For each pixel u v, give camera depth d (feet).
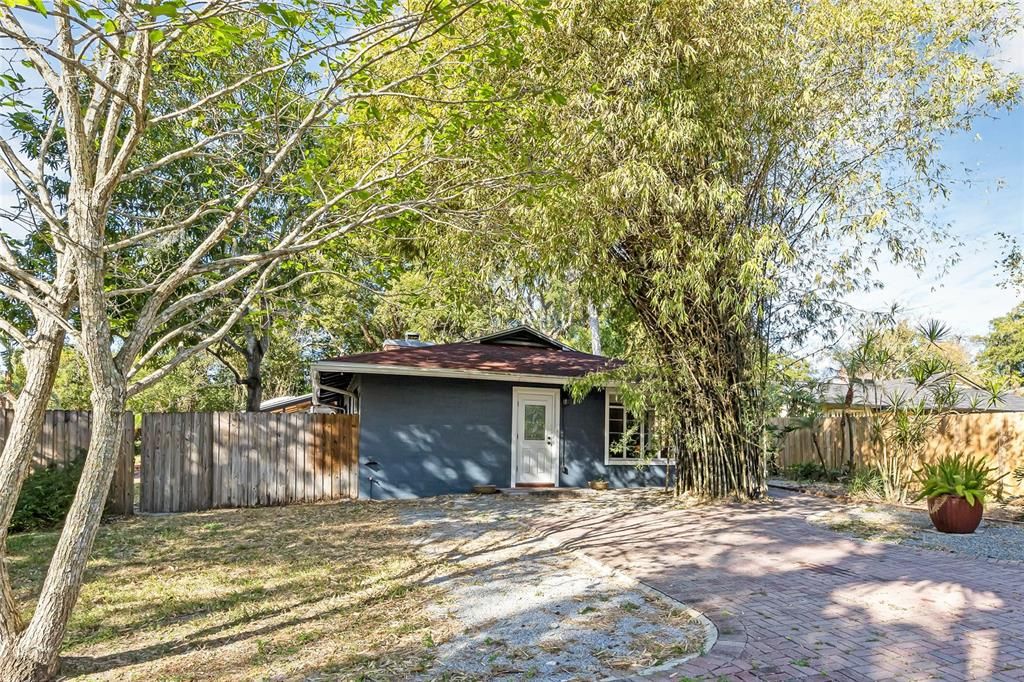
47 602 12.01
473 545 24.72
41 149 14.98
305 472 38.11
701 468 36.42
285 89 20.51
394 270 24.89
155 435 35.19
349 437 39.29
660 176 28.32
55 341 12.50
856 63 30.86
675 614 15.72
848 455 44.47
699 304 32.55
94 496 12.35
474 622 15.33
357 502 37.76
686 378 34.55
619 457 45.21
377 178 19.65
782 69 29.58
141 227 31.91
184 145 26.40
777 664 12.48
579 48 28.89
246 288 40.45
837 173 31.76
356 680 12.00
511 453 42.42
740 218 31.76
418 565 21.49
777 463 51.62
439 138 20.75
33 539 26.20
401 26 15.71
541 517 31.27
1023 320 88.84
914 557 21.81
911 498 35.94
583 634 14.39
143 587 19.04
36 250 20.79
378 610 16.46
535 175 21.83
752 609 16.01
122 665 12.95
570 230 29.89
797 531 26.66
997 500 34.63
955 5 29.43
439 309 67.31
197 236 36.32
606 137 28.89
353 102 20.25
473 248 34.22
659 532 26.63
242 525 30.01
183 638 14.60
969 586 18.04
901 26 29.89
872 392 61.93
